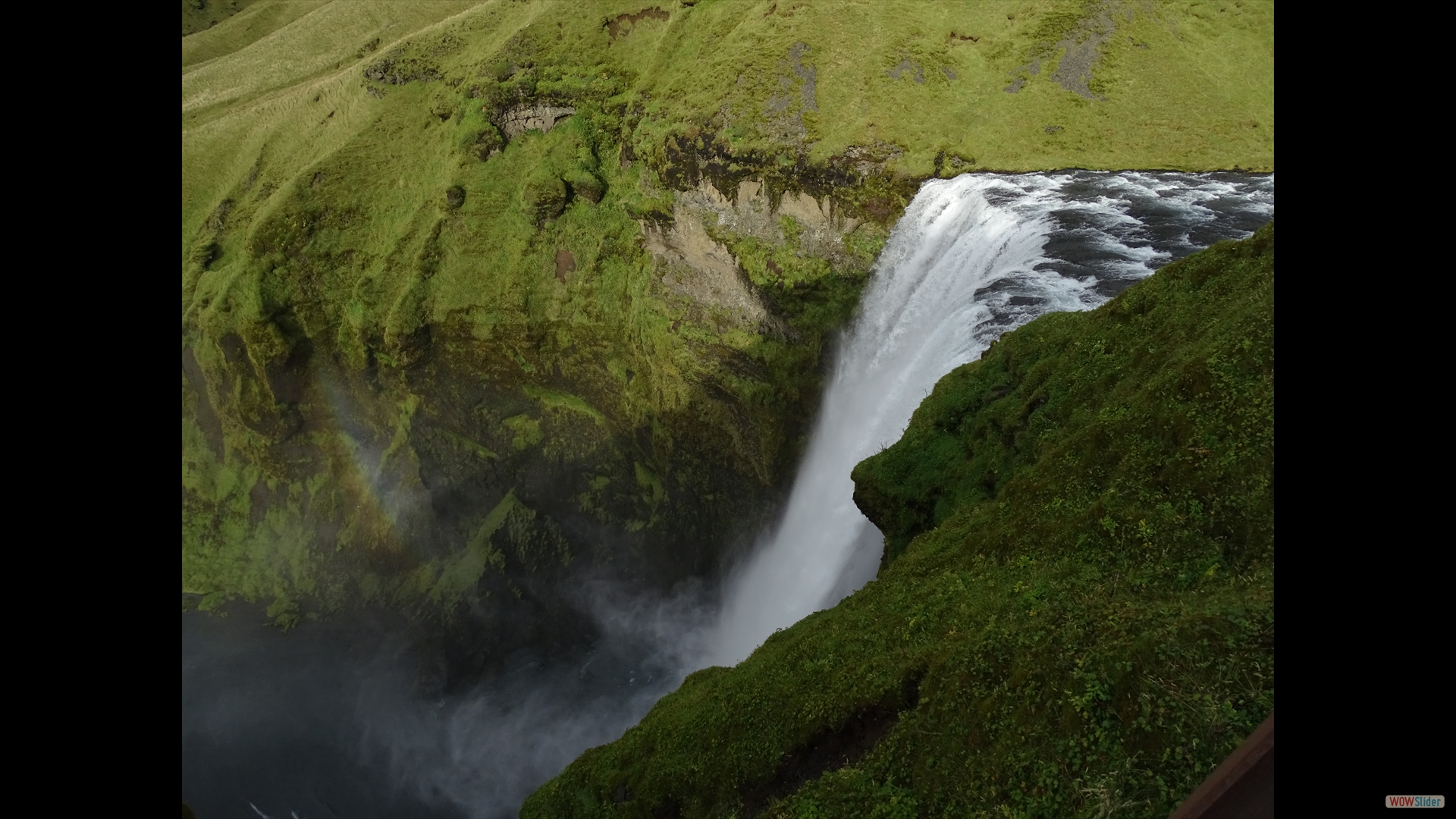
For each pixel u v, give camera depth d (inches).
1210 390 621.9
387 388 2797.7
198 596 2940.5
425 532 2751.0
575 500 2586.1
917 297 1862.7
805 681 734.5
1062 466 717.3
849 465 1843.0
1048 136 2041.1
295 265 2854.3
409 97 3056.1
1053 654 508.1
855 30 2283.5
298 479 2962.6
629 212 2445.9
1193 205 1646.2
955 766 513.7
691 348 2203.5
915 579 773.3
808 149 2080.5
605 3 2758.4
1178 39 2222.0
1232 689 427.2
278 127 3307.1
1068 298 1330.0
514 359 2603.3
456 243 2711.6
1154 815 403.2
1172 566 553.3
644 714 2279.8
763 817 600.1
